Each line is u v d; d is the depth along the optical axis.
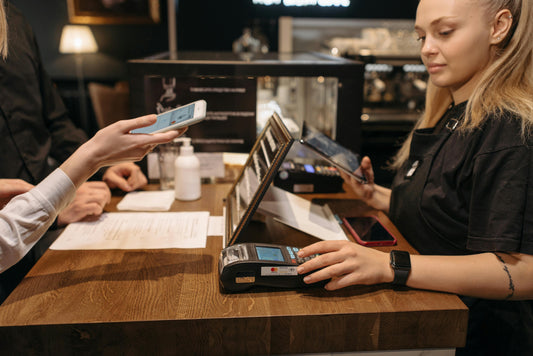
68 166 0.87
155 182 1.50
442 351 0.84
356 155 1.39
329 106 1.58
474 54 0.93
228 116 1.47
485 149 0.86
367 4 3.18
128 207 1.26
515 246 0.82
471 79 0.99
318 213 1.21
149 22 3.61
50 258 0.98
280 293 0.86
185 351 0.79
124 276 0.91
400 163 1.42
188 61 1.42
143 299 0.83
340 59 1.58
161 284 0.89
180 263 0.97
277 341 0.80
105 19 3.61
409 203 1.06
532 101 0.87
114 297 0.84
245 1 3.46
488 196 0.86
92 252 1.01
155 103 1.44
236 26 3.55
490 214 0.85
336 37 3.21
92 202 1.20
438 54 0.96
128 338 0.77
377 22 3.19
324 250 0.88
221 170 1.50
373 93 3.06
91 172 0.90
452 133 0.99
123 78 3.79
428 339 0.82
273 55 1.80
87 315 0.78
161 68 1.40
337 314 0.79
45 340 0.76
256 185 1.00
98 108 3.47
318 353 0.82
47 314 0.78
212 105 1.46
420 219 1.04
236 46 3.60
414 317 0.81
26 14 3.59
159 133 0.91
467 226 0.96
